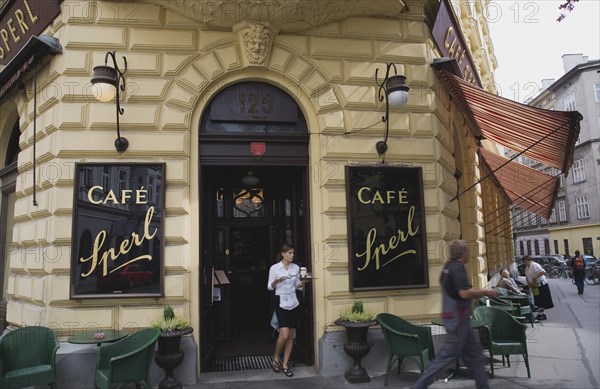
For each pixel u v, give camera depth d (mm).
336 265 6492
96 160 6129
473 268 10656
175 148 6254
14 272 7223
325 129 6699
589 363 6715
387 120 6801
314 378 6117
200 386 5805
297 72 6734
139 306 5934
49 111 6418
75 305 5855
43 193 6281
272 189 8648
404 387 5707
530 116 7785
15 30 7418
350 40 7012
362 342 5992
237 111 6719
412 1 7289
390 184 6770
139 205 6055
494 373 6262
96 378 5039
